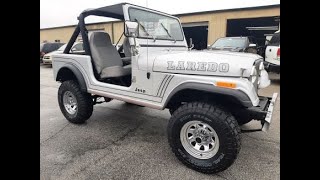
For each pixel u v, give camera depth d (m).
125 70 3.32
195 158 2.34
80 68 3.29
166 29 3.36
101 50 3.37
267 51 7.42
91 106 3.50
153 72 2.53
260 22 14.59
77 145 2.90
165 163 2.51
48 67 12.17
